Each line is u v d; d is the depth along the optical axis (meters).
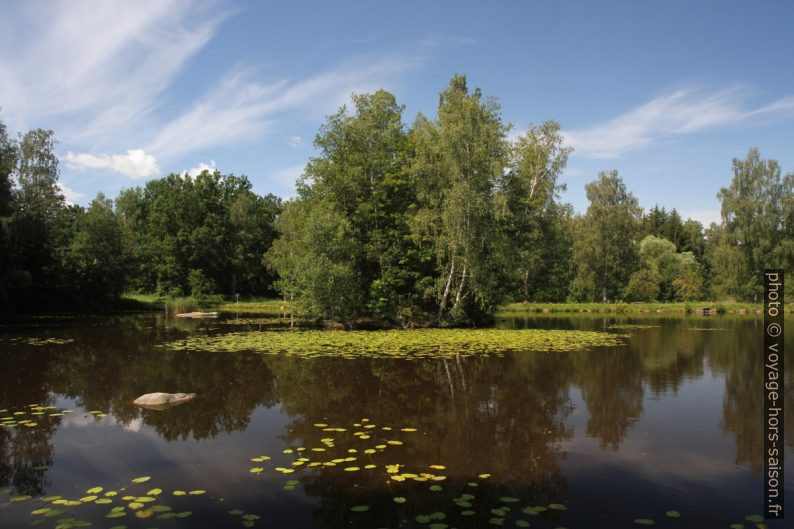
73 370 15.81
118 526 5.68
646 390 13.11
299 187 32.75
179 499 6.47
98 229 48.00
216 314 44.25
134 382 14.03
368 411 10.99
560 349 20.30
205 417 10.52
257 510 6.14
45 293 44.81
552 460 7.96
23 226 37.50
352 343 21.95
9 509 6.19
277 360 17.52
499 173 29.09
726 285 58.06
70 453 8.33
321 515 5.99
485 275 29.56
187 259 64.88
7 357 18.34
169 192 67.25
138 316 40.88
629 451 8.40
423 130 33.03
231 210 70.12
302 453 8.27
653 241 73.81
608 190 62.97
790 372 15.63
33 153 42.50
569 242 52.16
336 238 28.97
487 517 5.93
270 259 60.50
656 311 51.09
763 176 57.31
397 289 31.55
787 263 55.75
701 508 6.21
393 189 31.86
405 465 7.72
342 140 32.12
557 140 37.22
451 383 13.80
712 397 12.38
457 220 27.42
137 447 8.62
